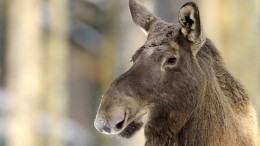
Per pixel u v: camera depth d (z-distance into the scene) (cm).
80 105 4131
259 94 2164
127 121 1037
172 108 1058
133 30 2433
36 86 3041
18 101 3011
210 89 1071
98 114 1032
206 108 1069
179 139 1070
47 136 3141
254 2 2480
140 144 2255
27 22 3069
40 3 3362
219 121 1070
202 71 1067
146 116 1052
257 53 2394
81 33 4003
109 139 2752
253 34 2450
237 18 2466
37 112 3028
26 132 3006
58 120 3173
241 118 1097
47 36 3347
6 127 3503
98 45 3959
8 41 3388
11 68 3117
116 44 2545
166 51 1059
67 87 3897
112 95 1035
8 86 3331
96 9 3912
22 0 3073
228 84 1101
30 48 3058
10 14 3275
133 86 1043
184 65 1059
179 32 1070
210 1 2545
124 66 2425
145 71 1052
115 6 2634
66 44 3572
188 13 1062
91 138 3878
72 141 3831
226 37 2444
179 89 1057
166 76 1055
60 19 3250
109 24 2842
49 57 3180
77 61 4053
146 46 1071
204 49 1088
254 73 2319
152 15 1123
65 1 3388
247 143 1088
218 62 1101
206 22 2539
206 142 1066
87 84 4056
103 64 2903
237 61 2359
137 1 1138
